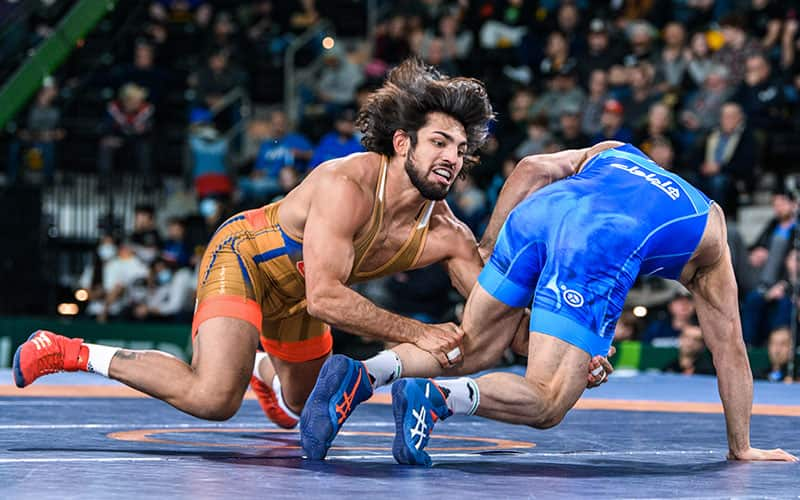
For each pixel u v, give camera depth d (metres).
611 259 4.12
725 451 4.84
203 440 5.00
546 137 14.06
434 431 5.72
